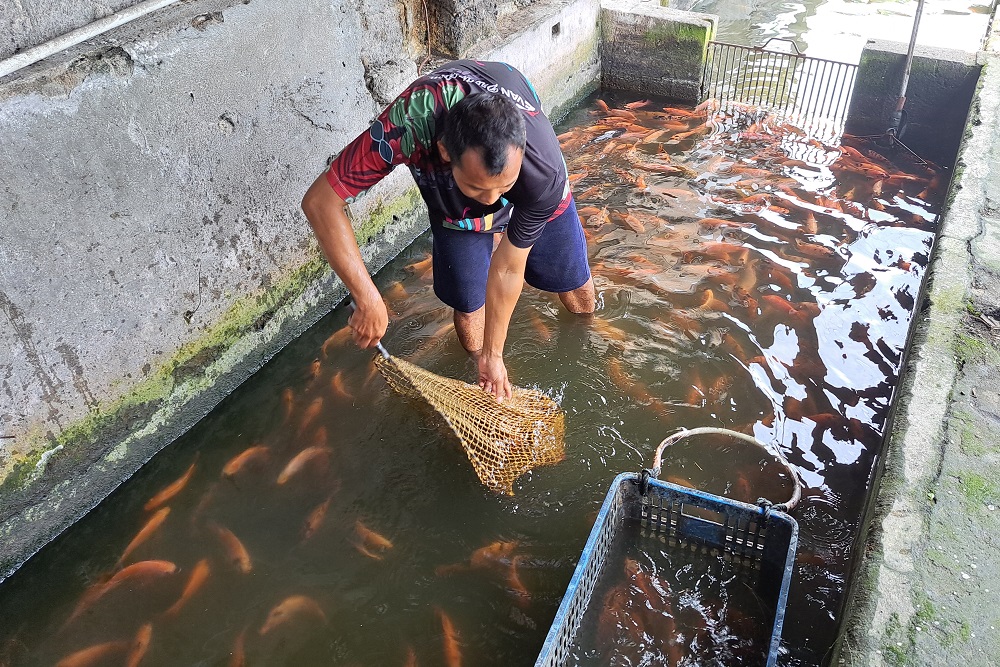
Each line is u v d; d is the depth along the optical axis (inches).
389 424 137.6
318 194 102.7
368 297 108.8
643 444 129.8
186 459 136.0
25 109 102.9
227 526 122.3
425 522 120.0
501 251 103.9
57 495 122.7
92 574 117.1
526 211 98.3
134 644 106.2
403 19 175.2
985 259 136.3
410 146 100.0
